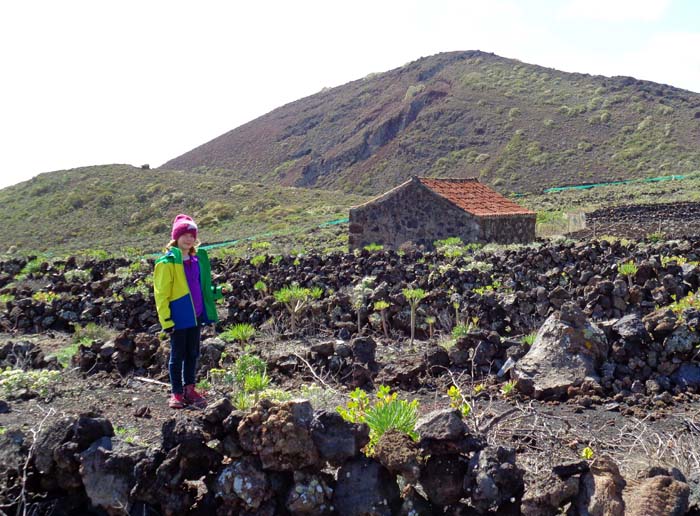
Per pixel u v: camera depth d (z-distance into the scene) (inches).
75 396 303.7
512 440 231.9
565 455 218.1
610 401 278.1
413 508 173.2
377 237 940.0
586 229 1238.3
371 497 172.2
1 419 261.6
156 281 268.4
